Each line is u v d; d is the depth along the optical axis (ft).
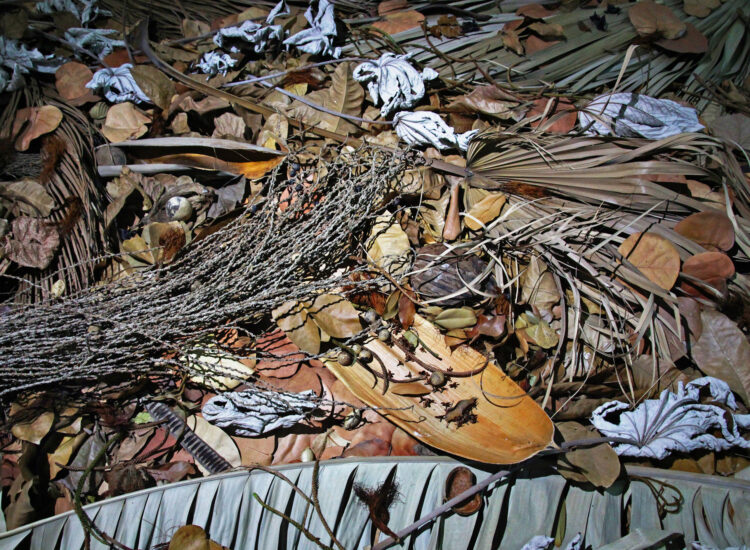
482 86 5.35
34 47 5.48
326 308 4.47
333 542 3.92
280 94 5.35
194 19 5.98
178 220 4.77
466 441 4.29
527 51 5.76
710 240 4.76
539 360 4.59
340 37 5.72
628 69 5.65
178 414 4.40
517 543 4.11
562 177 4.85
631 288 4.72
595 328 4.67
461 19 5.90
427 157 5.06
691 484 4.20
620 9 5.91
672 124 5.13
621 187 4.82
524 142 4.96
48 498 4.17
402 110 5.24
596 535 4.12
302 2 5.87
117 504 3.99
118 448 4.33
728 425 4.36
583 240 4.80
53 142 4.89
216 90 5.08
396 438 4.45
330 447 4.42
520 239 4.75
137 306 4.33
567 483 4.24
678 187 4.96
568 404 4.54
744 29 5.84
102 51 5.55
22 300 4.52
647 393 4.57
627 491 4.25
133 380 4.36
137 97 5.12
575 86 5.52
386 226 4.71
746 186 4.94
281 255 4.48
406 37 5.71
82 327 4.33
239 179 4.95
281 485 4.11
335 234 4.58
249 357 4.34
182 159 4.89
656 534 3.98
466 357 4.48
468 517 4.13
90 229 4.68
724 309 4.70
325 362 4.47
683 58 5.76
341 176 4.80
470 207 4.89
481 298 4.53
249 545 4.02
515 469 4.17
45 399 4.24
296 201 4.66
